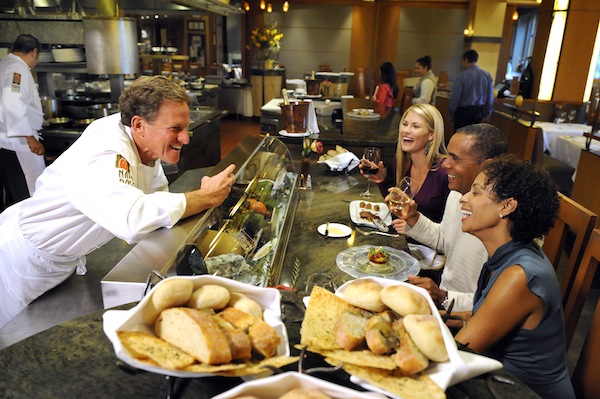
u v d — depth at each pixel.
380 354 0.70
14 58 3.91
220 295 0.73
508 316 1.17
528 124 5.06
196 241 1.27
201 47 12.28
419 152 2.56
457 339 1.19
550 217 1.21
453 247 1.94
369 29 11.91
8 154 4.06
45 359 0.79
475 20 10.47
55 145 4.22
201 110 5.30
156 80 1.58
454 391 0.75
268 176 1.97
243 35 11.62
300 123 3.36
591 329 1.31
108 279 1.05
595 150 4.06
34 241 1.70
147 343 0.65
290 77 12.39
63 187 1.60
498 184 1.23
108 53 4.50
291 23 11.93
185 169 4.27
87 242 1.74
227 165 1.97
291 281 1.45
